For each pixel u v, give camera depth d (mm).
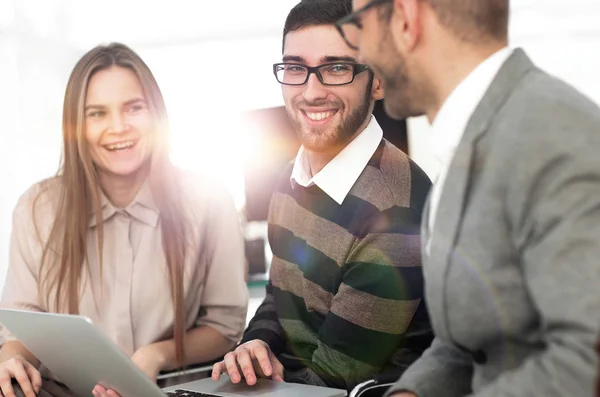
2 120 4262
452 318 1009
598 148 875
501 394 919
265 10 4527
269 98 4562
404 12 1040
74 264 1830
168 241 1858
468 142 997
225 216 1979
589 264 833
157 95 1867
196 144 4535
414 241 1596
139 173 1899
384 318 1584
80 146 1815
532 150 908
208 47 4617
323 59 1666
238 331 1965
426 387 1195
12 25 4297
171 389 1532
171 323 1867
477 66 1039
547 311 864
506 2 1035
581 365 825
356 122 1696
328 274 1672
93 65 1807
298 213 1765
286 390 1474
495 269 955
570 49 3979
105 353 1268
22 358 1688
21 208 1917
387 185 1652
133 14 4586
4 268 4195
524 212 906
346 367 1581
